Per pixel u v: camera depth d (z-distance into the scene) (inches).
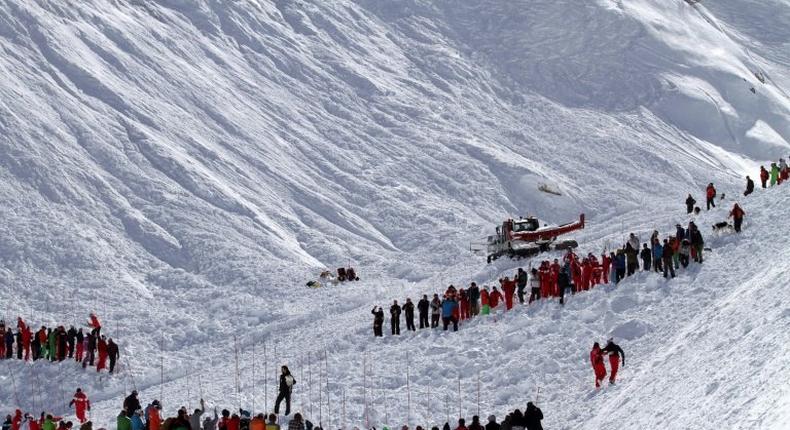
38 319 4498.0
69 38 7431.1
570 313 3075.8
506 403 2647.6
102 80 7150.6
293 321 4256.9
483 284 4067.4
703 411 1611.7
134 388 3548.2
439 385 2851.9
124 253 5438.0
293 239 6117.1
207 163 6717.5
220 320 4461.1
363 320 3821.4
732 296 2586.1
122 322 4456.2
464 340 3125.0
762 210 3639.3
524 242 4360.2
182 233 5723.4
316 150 7529.5
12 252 5137.8
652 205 7322.8
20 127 6259.8
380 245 6348.4
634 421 1930.4
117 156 6412.4
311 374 3115.2
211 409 2849.4
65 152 6240.2
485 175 7583.7
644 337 2751.0
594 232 4886.8
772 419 1288.1
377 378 2967.5
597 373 2481.5
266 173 6929.1
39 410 3415.4
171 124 7027.6
